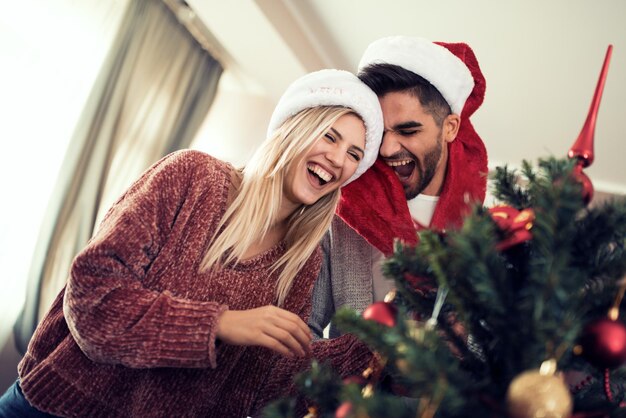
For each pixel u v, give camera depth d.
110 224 0.85
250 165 1.01
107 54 2.49
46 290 2.30
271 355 0.97
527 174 0.58
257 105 3.56
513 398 0.41
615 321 0.48
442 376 0.43
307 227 1.04
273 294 0.98
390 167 1.20
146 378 0.86
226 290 0.93
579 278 0.46
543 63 2.50
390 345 0.48
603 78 0.57
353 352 0.88
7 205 2.26
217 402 0.94
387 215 1.17
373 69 1.18
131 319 0.79
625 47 2.26
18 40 2.31
